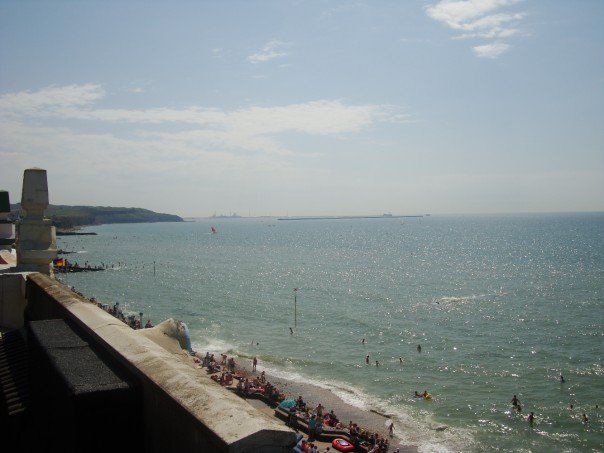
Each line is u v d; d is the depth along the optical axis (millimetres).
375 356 47438
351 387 39656
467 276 102188
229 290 86625
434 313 65750
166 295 81375
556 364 44094
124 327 7281
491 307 69062
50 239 15922
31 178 15688
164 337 9234
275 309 69688
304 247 192125
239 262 135250
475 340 52281
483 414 34250
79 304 9023
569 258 132375
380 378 41531
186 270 115875
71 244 194375
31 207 15797
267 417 4254
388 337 54031
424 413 34594
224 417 4117
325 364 45094
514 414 34094
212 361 42906
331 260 140250
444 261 132500
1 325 13500
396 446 29906
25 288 13805
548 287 85625
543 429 31859
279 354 48156
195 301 75938
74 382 5406
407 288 87625
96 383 5410
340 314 65750
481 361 45469
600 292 79312
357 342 52312
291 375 42375
